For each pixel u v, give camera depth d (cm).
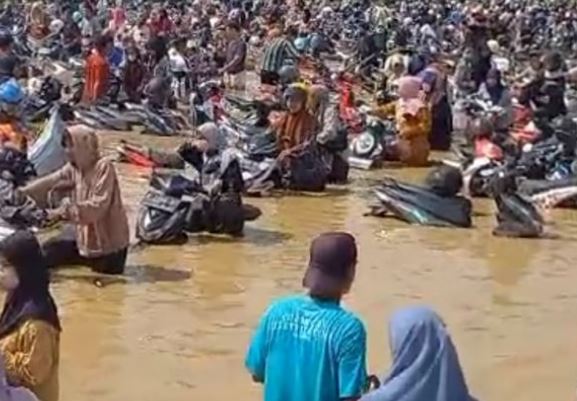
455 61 3488
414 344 648
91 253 1399
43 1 5078
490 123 2075
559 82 2430
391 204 1800
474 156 2069
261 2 5706
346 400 672
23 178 1585
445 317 1300
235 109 2717
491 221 1808
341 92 2619
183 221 1603
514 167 1984
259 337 701
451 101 2722
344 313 689
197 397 1053
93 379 1089
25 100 2255
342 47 4484
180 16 4906
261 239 1648
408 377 646
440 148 2458
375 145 2267
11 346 767
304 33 4406
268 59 2897
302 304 693
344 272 693
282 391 687
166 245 1587
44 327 770
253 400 1049
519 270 1520
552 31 4772
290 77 2472
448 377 646
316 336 681
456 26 4797
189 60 3350
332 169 2053
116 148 2334
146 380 1091
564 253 1619
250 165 1973
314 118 2011
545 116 2366
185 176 1683
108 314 1277
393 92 2645
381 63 3631
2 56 2633
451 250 1616
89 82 2800
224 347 1183
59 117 1745
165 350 1170
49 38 3825
